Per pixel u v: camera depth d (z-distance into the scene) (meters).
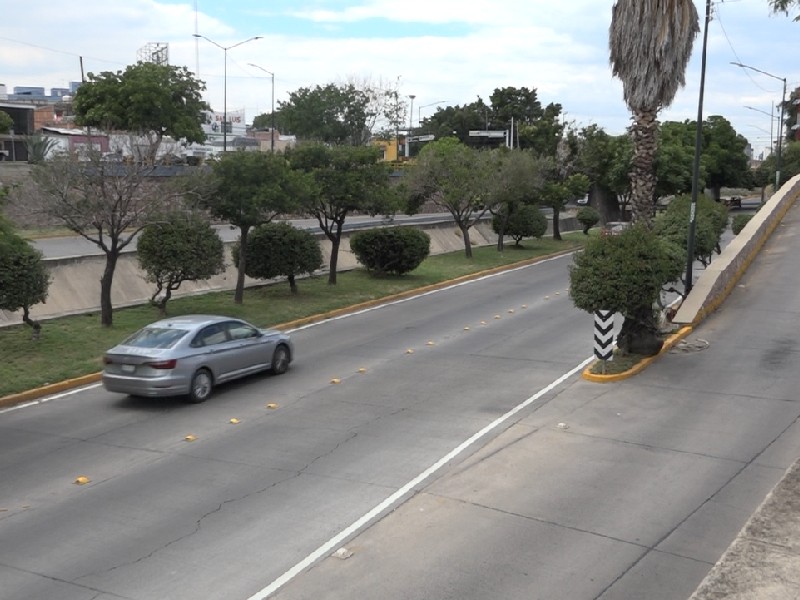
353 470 11.09
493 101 98.12
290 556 8.46
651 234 17.27
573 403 14.39
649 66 18.53
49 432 13.16
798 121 74.19
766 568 6.78
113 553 8.57
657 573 7.92
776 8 13.74
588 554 8.36
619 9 18.73
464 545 8.64
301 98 80.38
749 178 79.81
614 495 10.01
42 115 77.31
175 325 15.29
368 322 23.53
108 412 14.32
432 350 19.39
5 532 9.16
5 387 15.48
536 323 22.77
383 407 14.37
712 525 9.06
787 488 8.66
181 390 14.43
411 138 92.75
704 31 21.70
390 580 7.88
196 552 8.57
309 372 17.31
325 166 27.62
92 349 18.42
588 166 56.66
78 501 10.08
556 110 61.69
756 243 31.41
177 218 20.67
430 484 10.52
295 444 12.30
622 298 16.06
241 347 15.89
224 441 12.50
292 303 25.38
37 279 18.45
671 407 14.02
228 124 98.56
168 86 33.81
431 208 64.69
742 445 11.90
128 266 25.52
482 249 43.94
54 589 7.78
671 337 19.08
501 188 38.03
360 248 31.48
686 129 71.00
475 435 12.60
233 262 27.06
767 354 17.67
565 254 43.56
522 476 10.76
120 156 21.34
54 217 19.22
